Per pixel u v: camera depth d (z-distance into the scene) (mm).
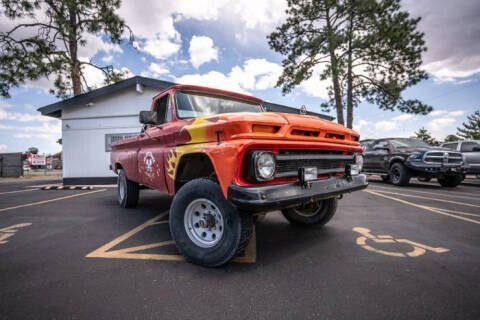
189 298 1665
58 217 4105
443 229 3262
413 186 8508
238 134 1909
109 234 3148
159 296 1691
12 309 1542
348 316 1456
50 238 2986
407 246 2631
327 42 13156
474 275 1962
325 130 2406
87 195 6824
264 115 2053
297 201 1982
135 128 10078
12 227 3500
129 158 4203
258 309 1533
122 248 2641
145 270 2100
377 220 3750
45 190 8359
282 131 2064
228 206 2004
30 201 5883
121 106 10125
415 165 7754
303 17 14805
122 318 1456
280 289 1773
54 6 10711
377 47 13094
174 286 1827
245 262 2250
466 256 2350
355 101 16641
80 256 2416
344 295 1684
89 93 9852
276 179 2037
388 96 15008
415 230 3217
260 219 3869
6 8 9828
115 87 9648
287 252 2488
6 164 19812
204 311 1518
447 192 6969
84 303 1607
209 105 3279
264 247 2637
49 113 10758
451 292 1709
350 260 2273
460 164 7488
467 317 1437
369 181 10156
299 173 2100
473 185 9273
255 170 1811
